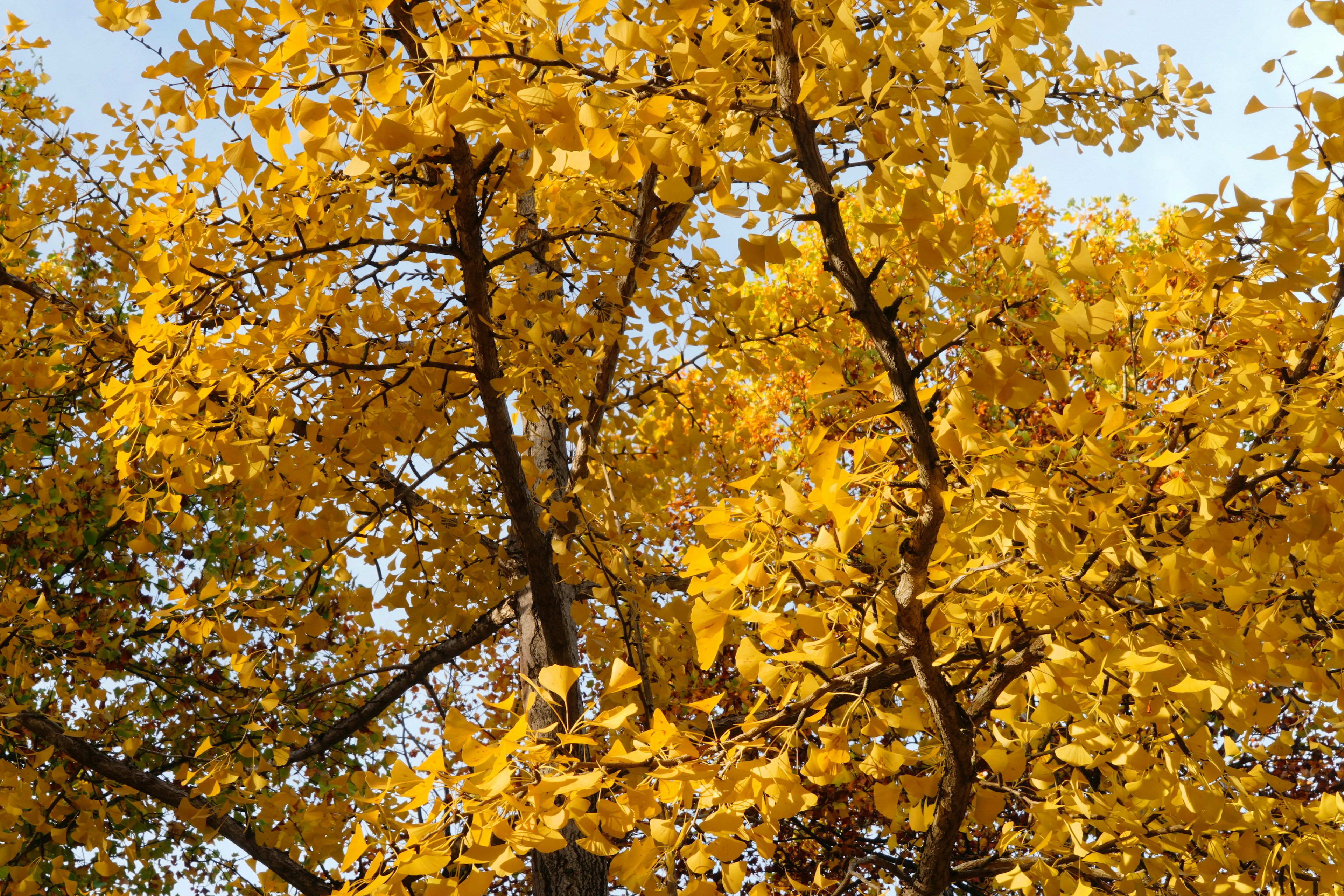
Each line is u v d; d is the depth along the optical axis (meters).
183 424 2.15
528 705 1.43
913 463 1.94
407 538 3.46
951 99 1.37
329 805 3.28
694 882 1.46
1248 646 1.94
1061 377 1.36
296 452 2.67
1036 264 1.25
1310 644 2.42
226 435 2.23
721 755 1.60
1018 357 1.38
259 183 2.00
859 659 2.23
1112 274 1.32
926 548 1.75
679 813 1.52
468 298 2.70
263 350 2.26
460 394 2.98
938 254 1.46
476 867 1.47
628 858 1.44
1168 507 1.89
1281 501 2.07
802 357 3.29
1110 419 1.62
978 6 2.08
